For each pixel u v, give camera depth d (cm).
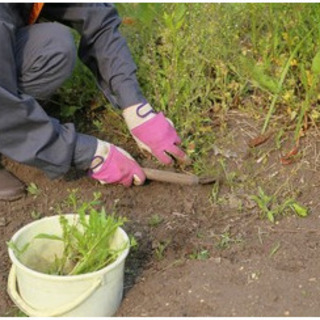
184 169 234
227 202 223
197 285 191
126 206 223
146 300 190
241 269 196
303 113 232
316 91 239
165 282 194
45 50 213
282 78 233
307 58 245
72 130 213
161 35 249
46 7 222
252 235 211
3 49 202
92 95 252
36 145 208
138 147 242
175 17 246
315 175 228
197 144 238
